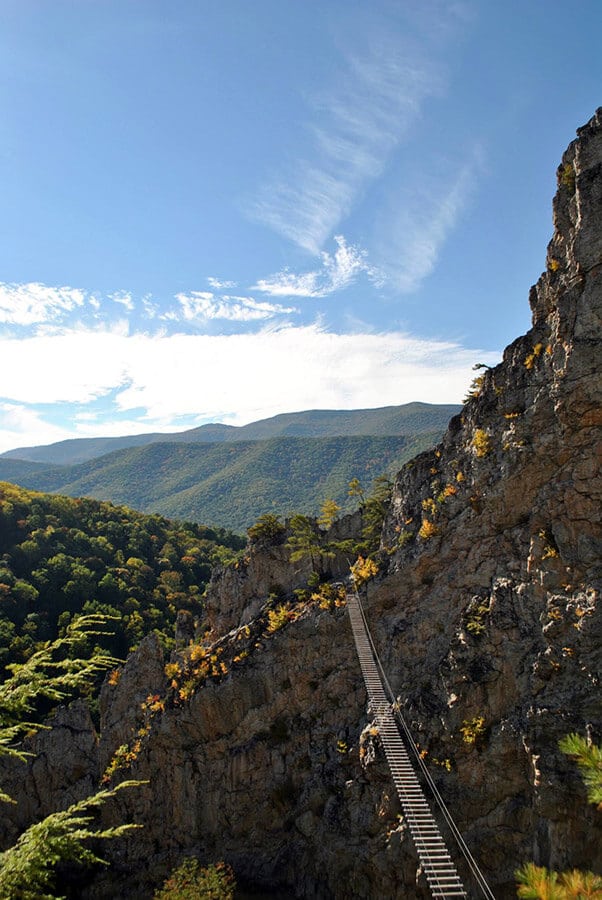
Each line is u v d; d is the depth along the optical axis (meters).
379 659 46.16
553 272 39.94
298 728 49.09
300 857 45.12
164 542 135.00
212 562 129.75
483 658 39.25
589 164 37.41
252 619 58.66
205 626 70.06
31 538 111.50
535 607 38.03
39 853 13.73
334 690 48.22
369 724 44.00
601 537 36.12
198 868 47.69
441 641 43.12
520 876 13.48
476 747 38.00
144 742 55.06
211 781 51.56
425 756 40.00
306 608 51.91
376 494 60.72
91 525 129.38
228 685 51.72
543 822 33.66
